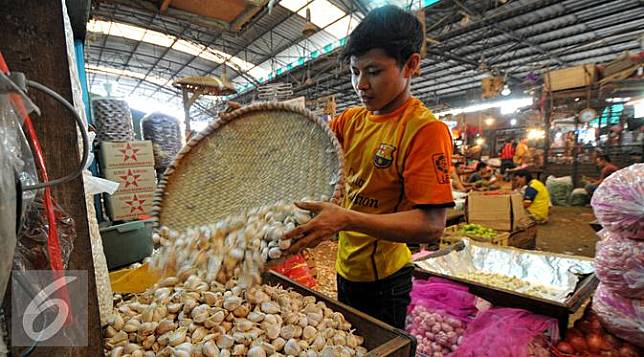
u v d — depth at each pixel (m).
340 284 1.33
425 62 8.61
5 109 0.35
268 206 0.90
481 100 10.52
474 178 7.52
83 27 1.88
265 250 0.76
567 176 7.74
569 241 4.78
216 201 1.03
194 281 0.87
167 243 0.93
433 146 0.93
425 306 1.81
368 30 0.93
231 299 0.89
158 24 8.05
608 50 7.98
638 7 5.65
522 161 8.80
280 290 1.14
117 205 2.51
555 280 2.13
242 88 12.55
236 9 3.82
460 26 6.20
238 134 1.12
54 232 0.46
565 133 8.52
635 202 1.40
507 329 1.47
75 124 0.51
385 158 1.05
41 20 0.47
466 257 2.47
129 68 12.06
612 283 1.50
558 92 5.34
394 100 1.08
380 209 1.11
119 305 1.05
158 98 16.95
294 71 9.45
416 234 0.86
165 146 3.18
